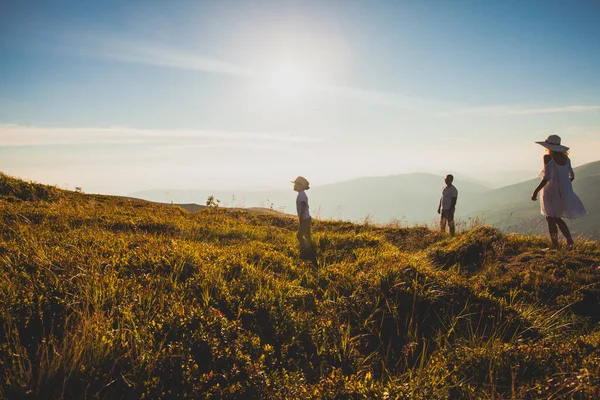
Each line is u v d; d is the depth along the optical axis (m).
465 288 5.68
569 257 7.57
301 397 3.19
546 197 8.58
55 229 8.08
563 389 3.15
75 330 3.42
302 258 8.55
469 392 3.29
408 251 11.01
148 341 3.50
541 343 4.12
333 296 5.61
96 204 13.80
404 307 5.23
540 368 3.57
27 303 3.83
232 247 8.14
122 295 4.39
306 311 5.04
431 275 5.97
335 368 3.88
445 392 3.30
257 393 3.16
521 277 6.92
